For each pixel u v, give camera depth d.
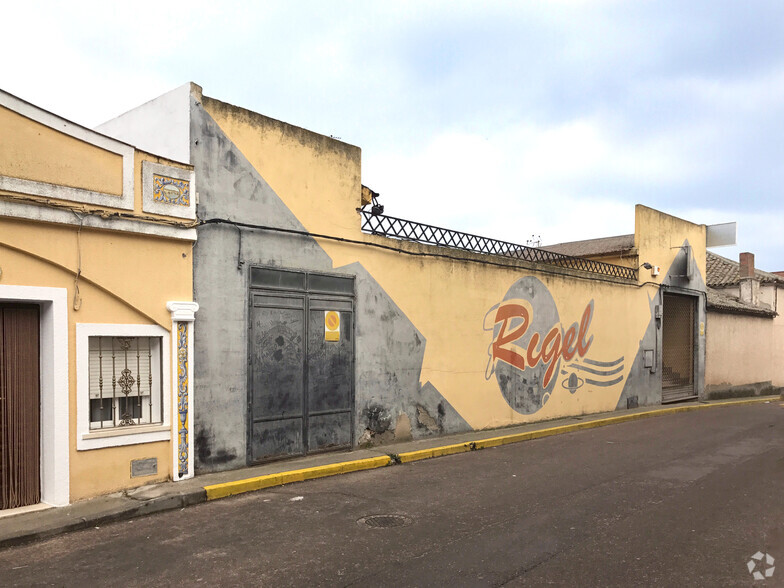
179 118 8.37
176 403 7.86
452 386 12.24
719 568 5.21
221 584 4.84
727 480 8.60
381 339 10.90
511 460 10.20
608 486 8.23
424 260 11.77
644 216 18.36
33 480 6.77
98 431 7.14
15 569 5.17
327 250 10.04
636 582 4.90
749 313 23.34
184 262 8.04
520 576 5.01
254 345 8.94
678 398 19.81
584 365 15.94
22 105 6.42
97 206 7.07
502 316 13.47
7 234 6.35
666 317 19.77
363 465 9.38
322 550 5.62
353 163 10.56
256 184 9.02
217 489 7.55
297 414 9.50
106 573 5.07
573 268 15.66
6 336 6.61
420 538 5.97
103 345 7.41
